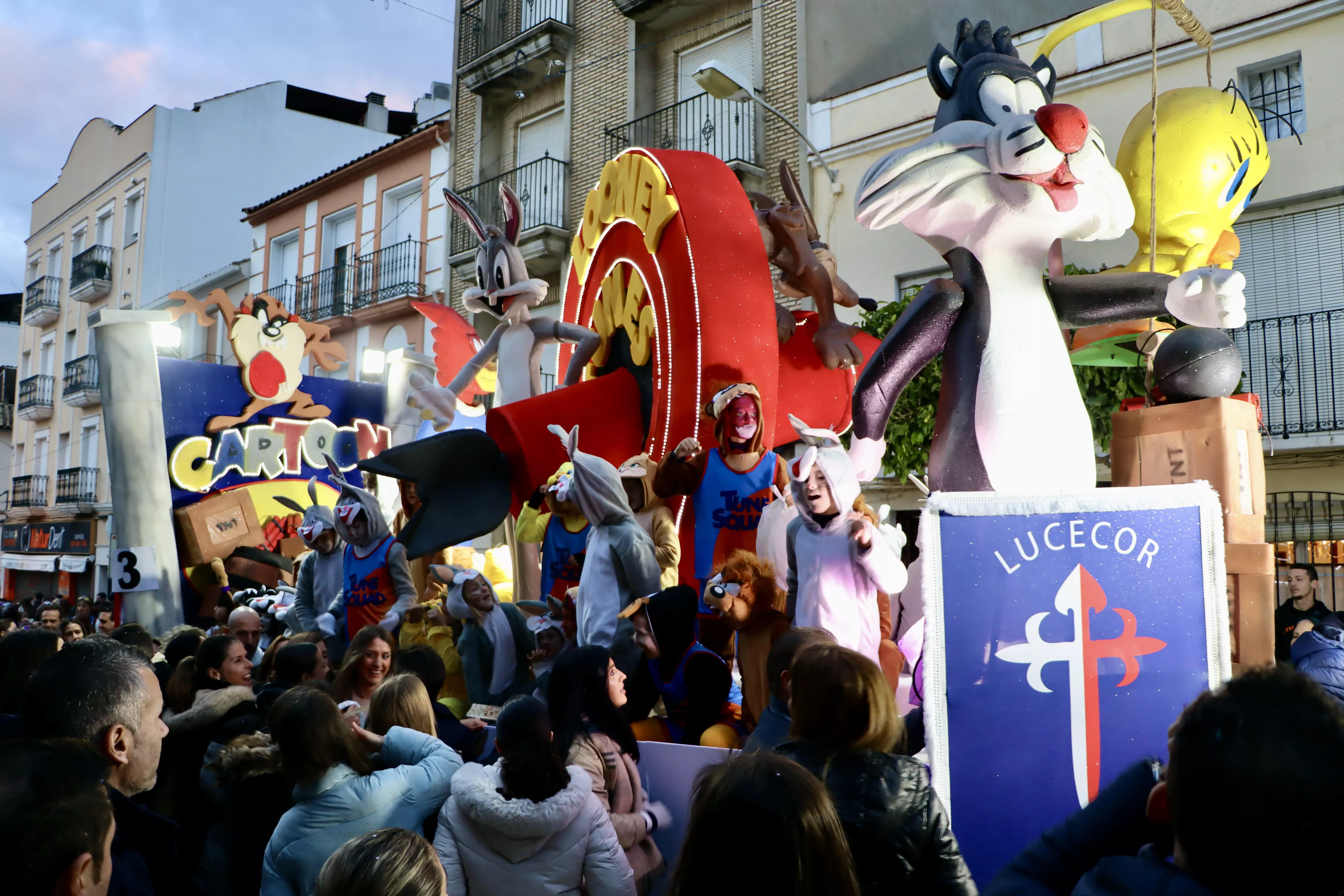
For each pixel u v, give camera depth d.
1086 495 3.35
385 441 13.62
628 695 4.38
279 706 3.23
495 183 17.88
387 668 4.56
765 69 13.62
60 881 1.76
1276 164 9.70
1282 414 9.56
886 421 4.64
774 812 1.80
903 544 4.55
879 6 13.35
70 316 31.75
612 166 7.65
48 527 29.31
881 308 9.66
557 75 17.12
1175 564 3.32
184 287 26.41
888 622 4.43
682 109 14.79
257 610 9.12
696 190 6.70
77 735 2.57
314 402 13.20
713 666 4.27
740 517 5.57
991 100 4.52
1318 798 1.46
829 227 12.56
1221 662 3.28
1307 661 4.88
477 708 5.75
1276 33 9.69
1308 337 9.48
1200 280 4.03
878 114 12.24
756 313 6.42
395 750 3.42
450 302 18.38
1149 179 5.91
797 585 4.14
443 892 2.19
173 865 2.64
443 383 11.46
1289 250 9.68
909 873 2.29
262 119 29.27
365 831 3.09
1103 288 4.56
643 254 7.09
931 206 4.48
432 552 6.61
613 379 7.25
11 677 3.79
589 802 3.03
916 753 3.56
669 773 3.65
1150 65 10.30
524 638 5.93
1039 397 4.34
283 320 12.99
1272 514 9.66
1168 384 4.35
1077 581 3.31
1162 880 1.60
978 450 4.34
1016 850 3.16
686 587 4.42
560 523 6.38
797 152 13.01
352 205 21.14
